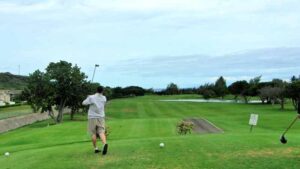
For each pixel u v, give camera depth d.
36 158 13.75
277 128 47.06
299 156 12.41
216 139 16.03
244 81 158.25
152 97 199.38
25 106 105.81
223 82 177.25
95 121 13.32
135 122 48.16
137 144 15.08
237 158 12.28
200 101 158.75
